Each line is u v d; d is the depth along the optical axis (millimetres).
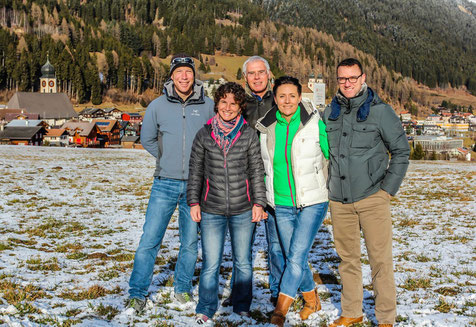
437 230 9742
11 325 3633
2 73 162250
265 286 5508
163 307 4492
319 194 4223
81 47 193875
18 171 19500
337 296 5172
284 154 4246
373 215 3961
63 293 4770
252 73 4707
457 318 4258
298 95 4098
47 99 136250
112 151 39406
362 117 3902
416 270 6422
